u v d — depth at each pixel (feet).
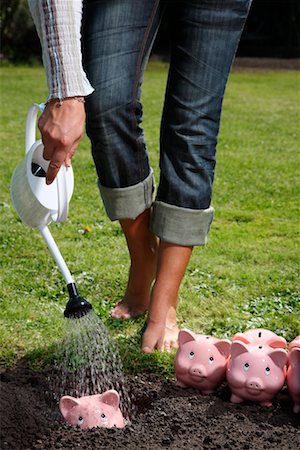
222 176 22.57
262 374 9.38
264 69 56.18
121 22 10.21
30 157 9.56
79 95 8.52
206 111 10.72
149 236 11.87
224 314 12.44
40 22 8.63
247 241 16.31
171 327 11.25
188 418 9.20
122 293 13.16
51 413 9.47
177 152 10.86
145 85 45.68
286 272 14.40
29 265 14.43
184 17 10.52
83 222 17.35
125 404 9.80
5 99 38.70
